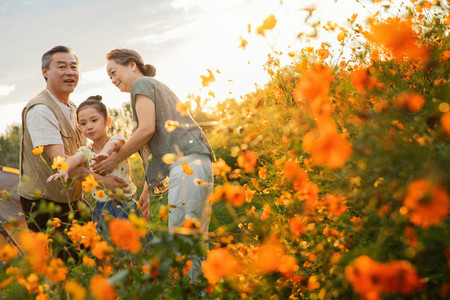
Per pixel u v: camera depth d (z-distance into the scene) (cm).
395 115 131
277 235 165
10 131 1931
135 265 156
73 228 160
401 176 111
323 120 120
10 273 139
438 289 109
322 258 153
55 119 304
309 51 234
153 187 278
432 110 133
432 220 95
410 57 163
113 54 290
